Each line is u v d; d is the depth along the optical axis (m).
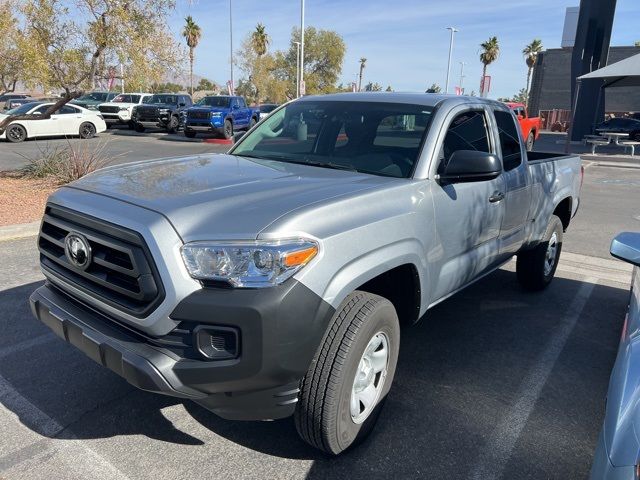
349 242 2.60
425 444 3.06
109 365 2.52
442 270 3.47
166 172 3.25
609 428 1.90
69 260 2.78
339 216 2.64
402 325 3.42
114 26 9.98
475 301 5.38
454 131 3.73
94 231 2.62
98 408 3.29
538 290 5.67
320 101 4.33
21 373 3.65
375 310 2.70
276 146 4.06
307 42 58.38
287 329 2.33
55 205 2.92
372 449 3.00
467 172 3.25
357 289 2.98
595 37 24.95
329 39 58.53
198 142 22.94
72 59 10.06
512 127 4.64
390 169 3.42
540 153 6.24
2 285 5.15
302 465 2.84
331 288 2.49
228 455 2.89
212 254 2.31
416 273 3.15
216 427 3.14
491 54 64.94
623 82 25.12
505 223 4.30
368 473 2.80
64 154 11.55
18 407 3.27
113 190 2.82
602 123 31.52
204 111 23.72
